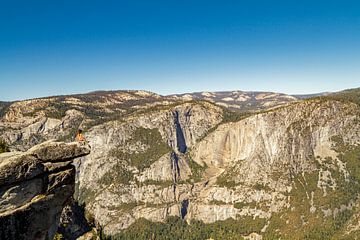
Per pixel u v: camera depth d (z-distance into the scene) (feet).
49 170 150.00
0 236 140.36
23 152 147.43
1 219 139.33
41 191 148.87
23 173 142.00
